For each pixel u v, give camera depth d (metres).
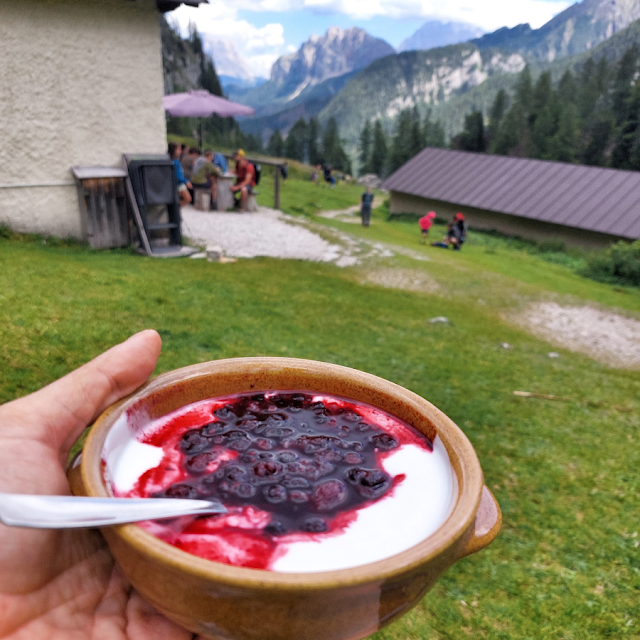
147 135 9.62
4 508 0.65
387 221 39.00
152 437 1.12
